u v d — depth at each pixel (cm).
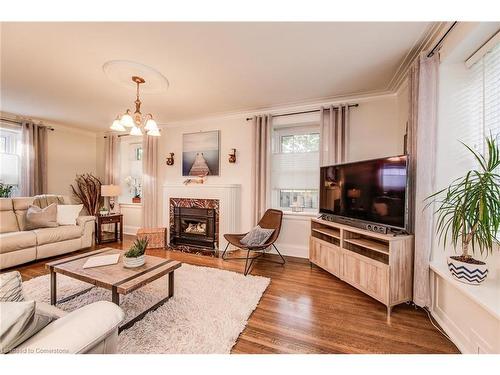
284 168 383
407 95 258
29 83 283
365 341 164
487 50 162
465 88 187
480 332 141
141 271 192
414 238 206
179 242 434
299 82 278
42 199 372
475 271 150
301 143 380
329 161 335
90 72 254
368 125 322
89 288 235
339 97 325
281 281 268
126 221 523
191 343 156
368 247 222
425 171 194
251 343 161
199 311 196
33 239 309
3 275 108
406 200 206
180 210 431
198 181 428
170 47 206
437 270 178
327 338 167
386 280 199
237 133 409
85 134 534
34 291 229
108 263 207
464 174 186
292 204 385
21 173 422
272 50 210
